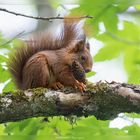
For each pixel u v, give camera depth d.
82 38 6.39
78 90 6.17
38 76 6.31
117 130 6.23
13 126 6.28
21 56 6.36
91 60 6.38
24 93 6.15
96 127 6.22
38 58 6.32
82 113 6.17
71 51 6.36
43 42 6.38
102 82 6.19
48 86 6.30
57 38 6.39
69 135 6.21
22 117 6.15
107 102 6.16
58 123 6.29
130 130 6.25
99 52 6.46
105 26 6.43
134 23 6.52
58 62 6.33
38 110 6.15
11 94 6.14
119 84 6.18
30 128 6.28
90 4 6.37
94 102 6.16
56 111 6.16
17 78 6.35
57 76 6.32
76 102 6.16
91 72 6.38
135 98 6.16
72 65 6.33
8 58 6.35
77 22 6.39
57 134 6.29
